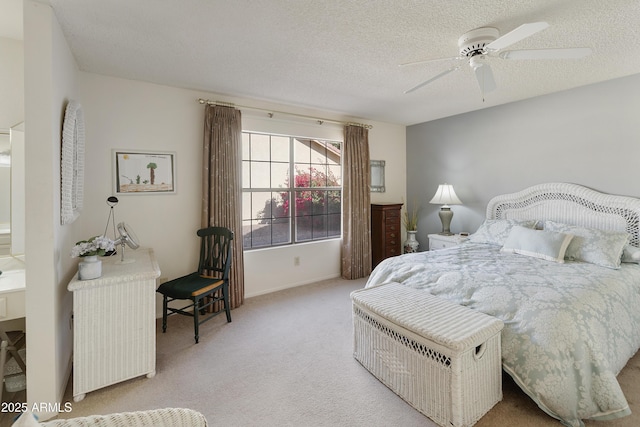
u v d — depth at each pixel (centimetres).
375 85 309
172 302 318
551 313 171
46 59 170
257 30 203
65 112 200
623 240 257
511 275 224
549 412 161
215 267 311
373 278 285
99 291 190
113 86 282
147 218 302
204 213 319
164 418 99
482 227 364
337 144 452
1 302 174
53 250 173
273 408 179
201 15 185
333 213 451
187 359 231
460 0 170
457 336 158
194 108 323
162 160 307
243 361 229
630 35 210
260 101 361
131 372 201
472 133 415
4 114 222
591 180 313
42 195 169
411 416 171
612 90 296
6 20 200
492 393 172
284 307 333
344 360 229
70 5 172
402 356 184
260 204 383
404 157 507
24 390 197
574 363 159
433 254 303
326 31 204
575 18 189
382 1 171
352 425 165
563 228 300
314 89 321
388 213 456
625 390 185
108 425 93
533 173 356
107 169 282
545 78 293
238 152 337
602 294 194
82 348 185
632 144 287
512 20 191
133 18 188
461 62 253
